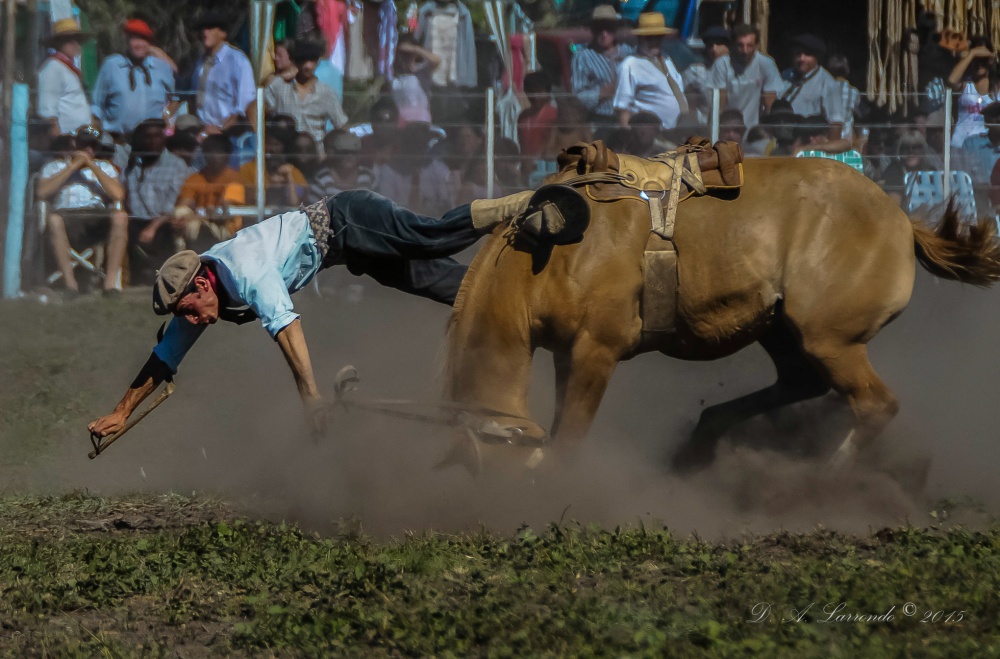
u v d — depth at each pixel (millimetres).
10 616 16328
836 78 45062
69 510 22141
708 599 15898
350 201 21188
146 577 17500
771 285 21297
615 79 44500
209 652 15055
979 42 47562
